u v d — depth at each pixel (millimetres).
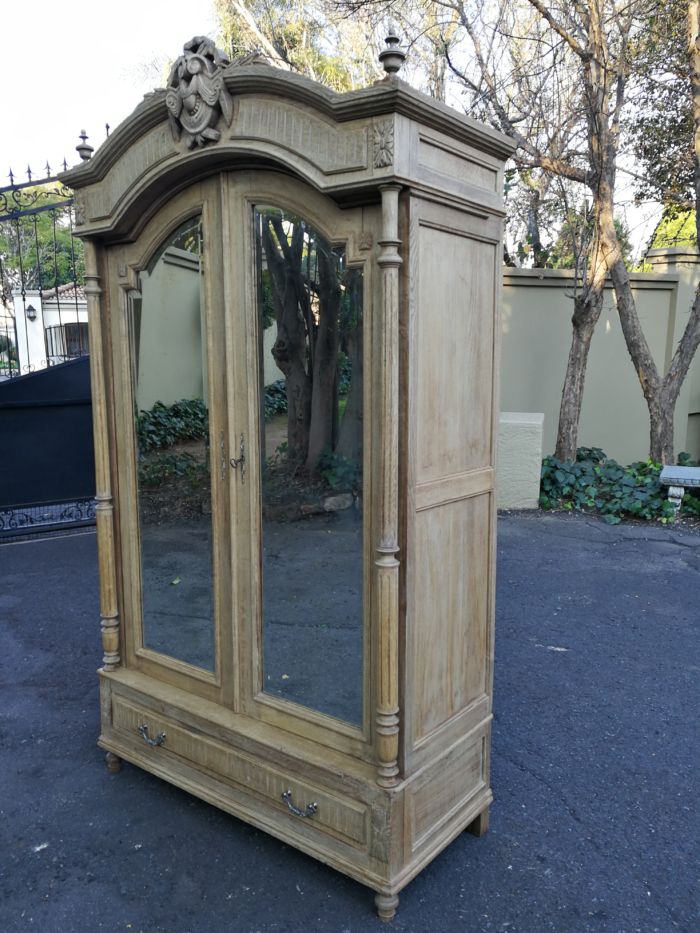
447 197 1815
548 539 5715
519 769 2686
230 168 2012
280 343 2002
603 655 3689
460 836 2311
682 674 3479
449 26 8836
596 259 6816
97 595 4648
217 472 2205
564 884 2092
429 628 1971
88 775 2656
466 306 1979
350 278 1829
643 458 8523
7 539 5969
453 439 1985
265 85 1790
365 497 1874
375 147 1635
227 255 2064
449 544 2016
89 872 2141
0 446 5996
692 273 8359
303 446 2000
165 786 2594
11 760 2758
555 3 7859
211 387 2180
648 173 9016
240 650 2240
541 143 8609
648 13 7207
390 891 1895
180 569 2400
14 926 1936
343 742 2020
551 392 8211
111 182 2230
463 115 1798
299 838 2084
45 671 3555
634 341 6980
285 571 2102
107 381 2498
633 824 2367
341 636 1996
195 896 2043
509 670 3520
